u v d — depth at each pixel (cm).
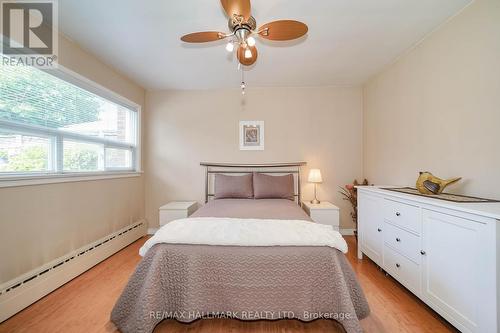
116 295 178
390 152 267
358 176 337
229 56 242
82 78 222
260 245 138
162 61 253
